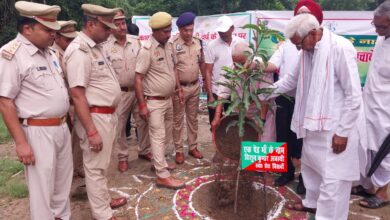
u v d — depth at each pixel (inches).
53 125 111.7
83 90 116.6
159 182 164.2
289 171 165.0
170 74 161.6
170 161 196.9
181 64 181.5
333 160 120.0
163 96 161.8
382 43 140.8
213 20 282.5
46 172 111.4
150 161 198.2
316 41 115.3
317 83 116.4
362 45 228.2
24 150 105.5
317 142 123.4
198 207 145.6
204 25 289.7
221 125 150.2
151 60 156.3
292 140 164.4
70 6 693.3
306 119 120.9
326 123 117.0
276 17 239.5
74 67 113.8
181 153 193.5
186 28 174.2
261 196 152.9
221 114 152.2
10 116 102.5
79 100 116.2
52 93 109.3
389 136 138.8
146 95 162.1
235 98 124.6
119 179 174.9
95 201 129.1
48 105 108.7
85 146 125.3
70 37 151.3
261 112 149.7
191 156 204.2
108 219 131.0
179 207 145.8
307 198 140.4
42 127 109.2
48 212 115.1
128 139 242.7
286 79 140.5
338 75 115.6
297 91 128.7
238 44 139.2
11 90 101.4
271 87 135.9
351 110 113.3
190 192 158.6
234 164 148.2
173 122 187.6
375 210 145.1
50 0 663.1
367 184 152.2
